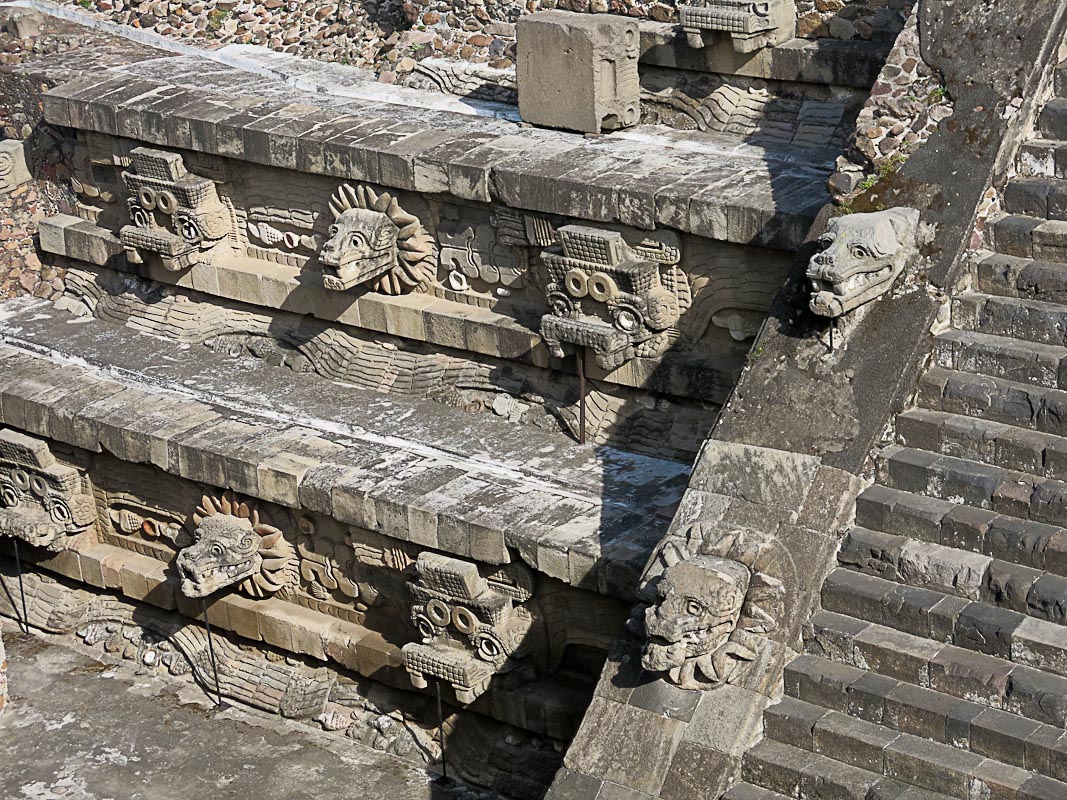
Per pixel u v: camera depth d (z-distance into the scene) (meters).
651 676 9.65
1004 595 9.08
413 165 12.66
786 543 9.57
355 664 12.54
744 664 9.46
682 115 13.26
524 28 13.15
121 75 15.03
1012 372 9.70
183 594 13.31
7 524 14.09
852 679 9.23
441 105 14.39
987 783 8.65
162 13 16.70
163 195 14.16
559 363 12.52
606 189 11.70
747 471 9.85
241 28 16.56
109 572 13.93
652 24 13.31
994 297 9.91
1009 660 8.98
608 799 9.48
